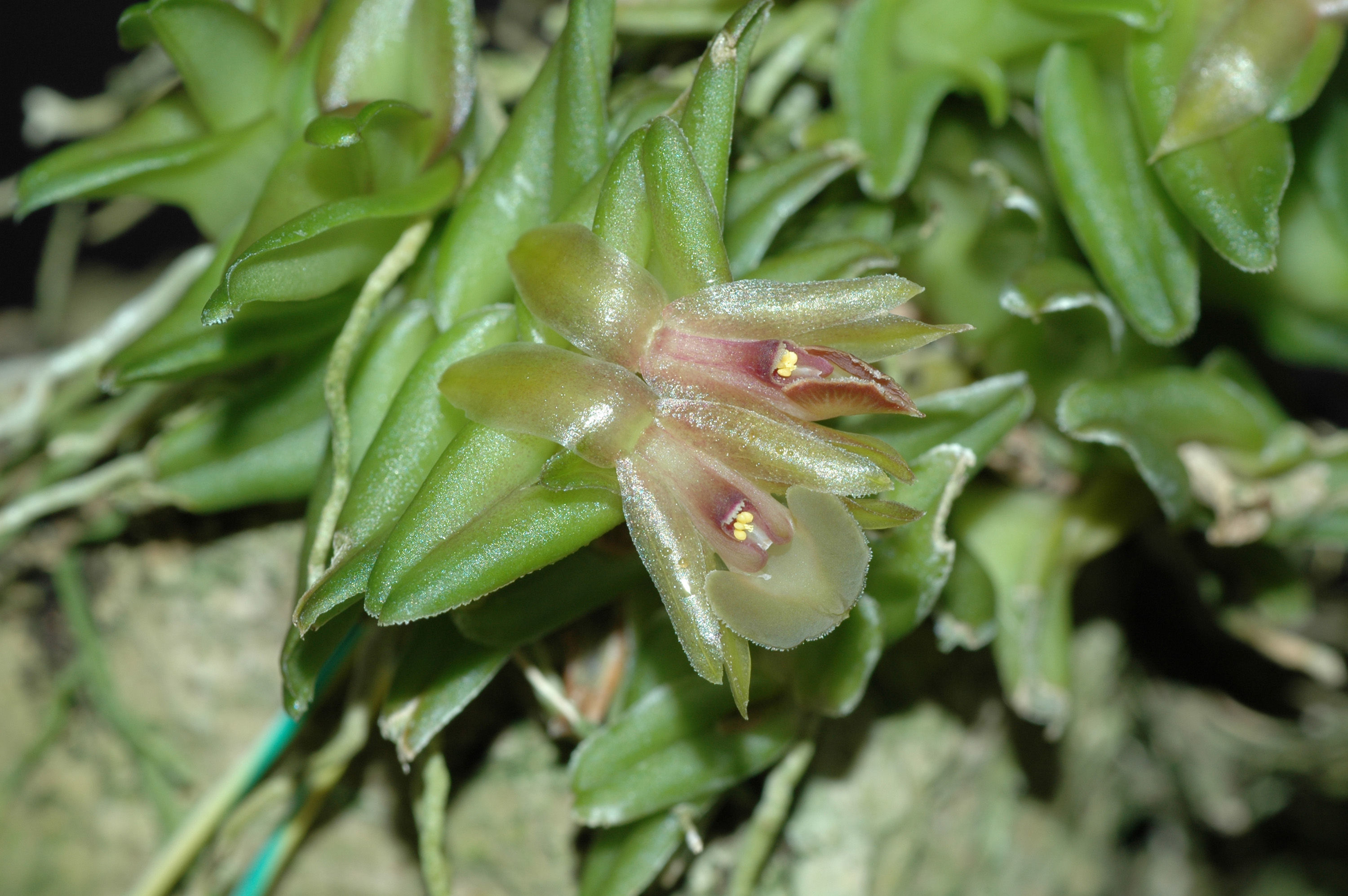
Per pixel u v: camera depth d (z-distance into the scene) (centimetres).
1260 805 28
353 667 20
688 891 20
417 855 20
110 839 21
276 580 20
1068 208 19
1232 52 18
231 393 19
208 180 19
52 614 21
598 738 18
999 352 20
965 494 20
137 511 20
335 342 18
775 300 17
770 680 18
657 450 16
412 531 17
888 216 19
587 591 18
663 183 17
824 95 20
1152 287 18
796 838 20
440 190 18
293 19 18
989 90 19
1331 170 19
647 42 20
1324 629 26
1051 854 23
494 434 17
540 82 18
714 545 16
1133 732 26
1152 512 20
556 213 18
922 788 21
